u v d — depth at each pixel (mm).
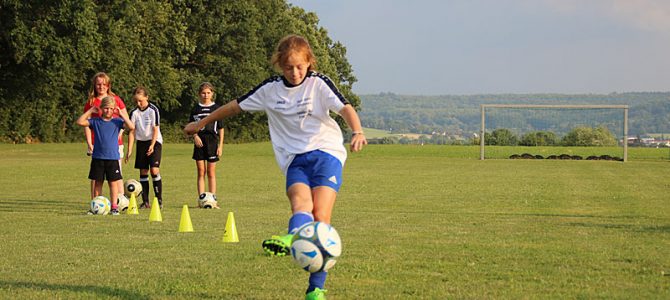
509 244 8750
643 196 16906
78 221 11422
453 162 34125
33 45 40125
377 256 7777
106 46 46375
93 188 13203
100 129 12625
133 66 50875
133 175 22703
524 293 5965
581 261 7512
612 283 6383
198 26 58875
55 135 50531
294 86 5605
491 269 7043
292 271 6906
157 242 8898
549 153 45594
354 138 5211
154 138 13984
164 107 55531
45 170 24656
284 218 11938
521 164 32500
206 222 11289
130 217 12156
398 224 11031
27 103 48500
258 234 9711
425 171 26859
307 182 5426
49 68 41469
